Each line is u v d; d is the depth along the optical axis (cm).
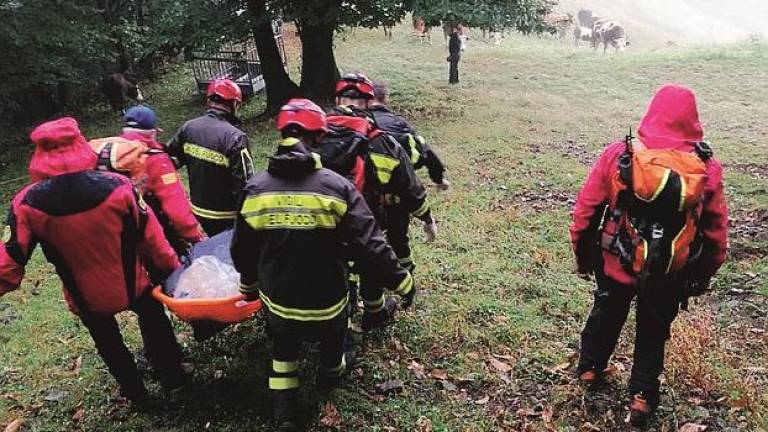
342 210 335
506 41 2600
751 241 654
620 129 1236
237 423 397
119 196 347
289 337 357
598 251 370
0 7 1489
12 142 1652
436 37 2453
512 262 621
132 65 2070
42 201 336
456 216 757
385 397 416
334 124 401
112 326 384
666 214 332
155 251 375
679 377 418
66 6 1625
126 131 435
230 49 1895
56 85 1745
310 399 411
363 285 467
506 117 1345
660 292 352
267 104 1553
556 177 911
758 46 2034
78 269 353
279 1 1412
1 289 346
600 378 420
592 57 2089
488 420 392
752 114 1355
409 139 446
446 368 445
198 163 484
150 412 412
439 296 547
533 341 477
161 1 1712
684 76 1758
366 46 2306
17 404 439
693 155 333
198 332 412
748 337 473
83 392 445
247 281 363
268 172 341
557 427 384
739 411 388
